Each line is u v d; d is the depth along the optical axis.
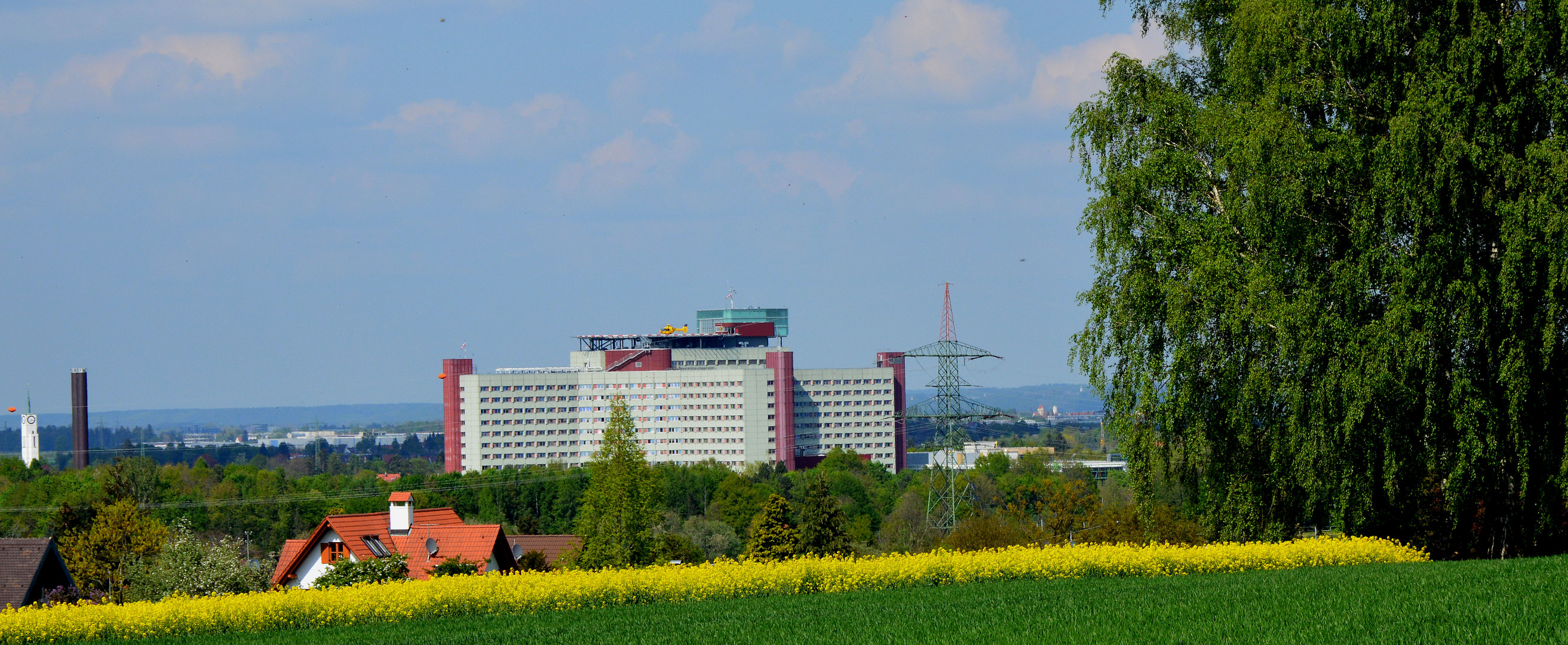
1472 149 34.28
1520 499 37.94
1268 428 38.69
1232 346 38.59
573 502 166.00
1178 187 39.94
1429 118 35.09
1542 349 34.31
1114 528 68.56
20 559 59.62
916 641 23.19
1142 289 39.66
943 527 98.56
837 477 173.88
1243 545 37.78
